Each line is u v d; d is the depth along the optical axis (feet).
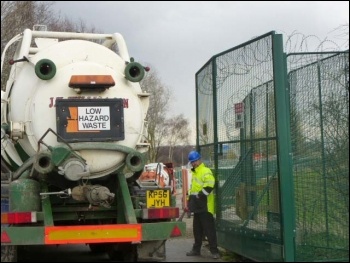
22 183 23.73
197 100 33.12
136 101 25.18
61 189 25.08
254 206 25.88
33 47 27.09
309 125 24.57
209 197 28.63
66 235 23.08
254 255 25.50
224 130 28.48
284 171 23.34
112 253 28.58
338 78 24.82
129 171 25.30
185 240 34.68
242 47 26.45
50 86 24.21
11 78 26.37
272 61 23.85
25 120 24.53
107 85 24.26
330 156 24.77
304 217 24.56
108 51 26.17
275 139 23.80
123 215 25.17
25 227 22.90
